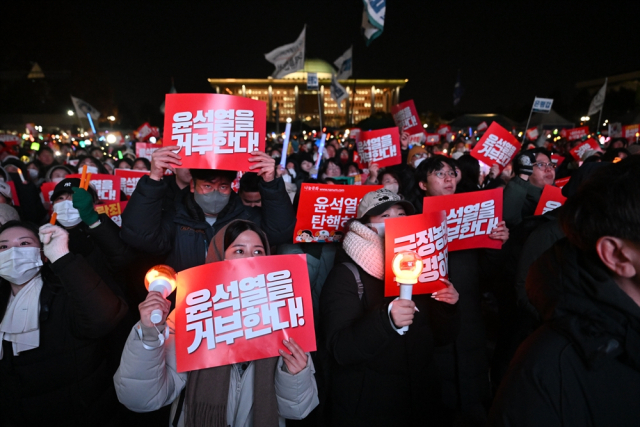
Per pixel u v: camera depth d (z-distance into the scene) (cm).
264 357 175
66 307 223
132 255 270
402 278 173
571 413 106
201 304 179
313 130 2811
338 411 220
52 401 223
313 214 326
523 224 309
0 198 379
